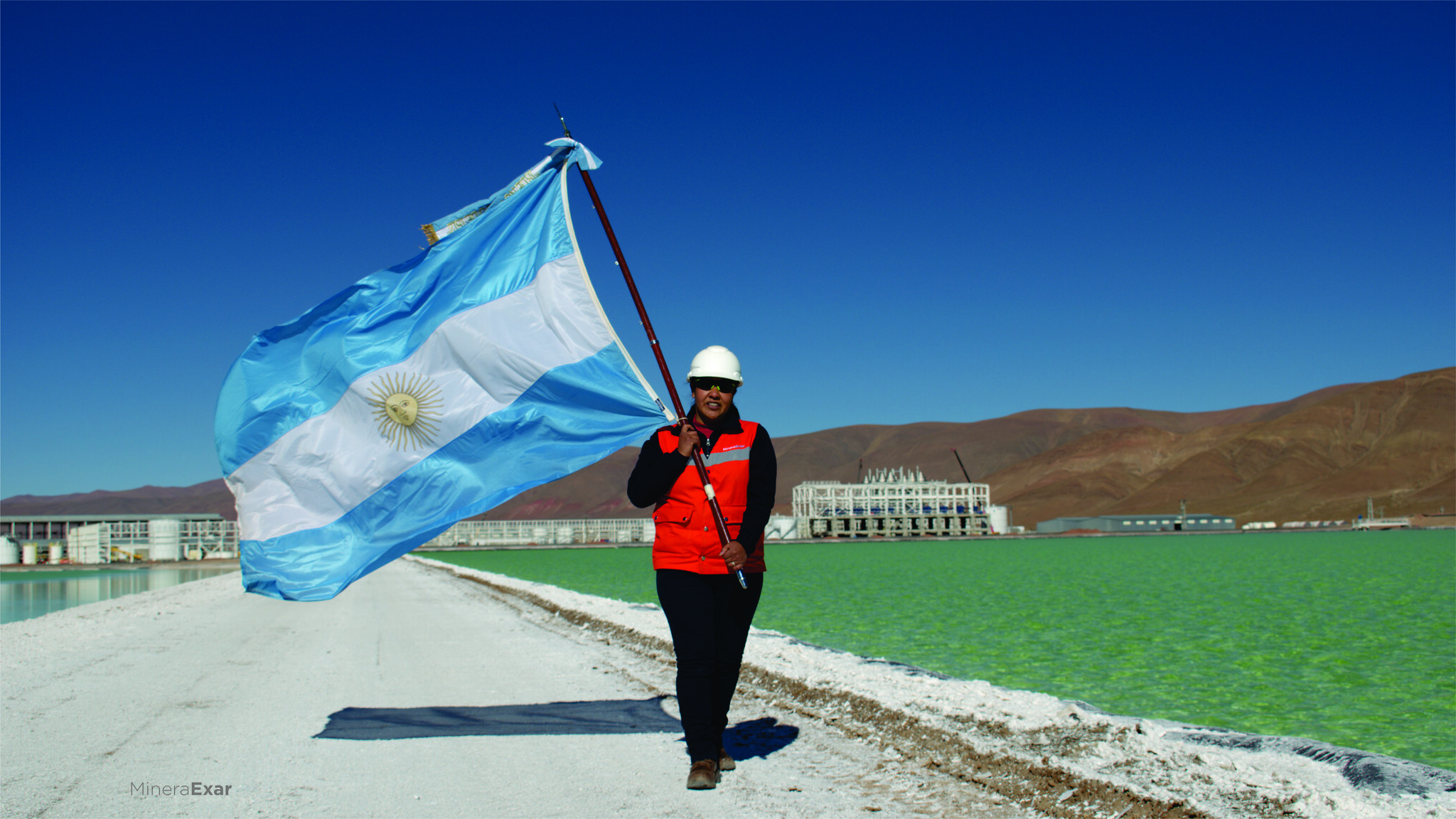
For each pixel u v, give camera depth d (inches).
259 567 325.7
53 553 5147.6
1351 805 216.7
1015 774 263.1
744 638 275.9
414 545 324.5
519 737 329.1
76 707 393.4
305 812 239.9
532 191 343.0
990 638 837.8
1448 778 236.4
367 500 329.1
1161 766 257.0
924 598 1409.9
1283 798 224.2
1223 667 647.8
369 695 423.2
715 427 270.4
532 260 337.1
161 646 639.1
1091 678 592.7
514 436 328.5
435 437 330.0
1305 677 600.7
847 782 264.7
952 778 266.8
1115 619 1024.9
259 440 332.5
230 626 796.6
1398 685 563.2
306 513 331.0
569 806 242.4
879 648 753.0
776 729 342.6
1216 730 308.3
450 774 277.0
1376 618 1045.2
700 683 261.1
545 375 327.9
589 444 323.0
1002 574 2240.4
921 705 354.6
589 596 1114.7
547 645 630.5
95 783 269.0
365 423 332.2
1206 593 1504.7
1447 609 1160.2
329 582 321.1
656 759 294.7
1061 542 6643.7
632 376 325.4
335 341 335.9
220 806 245.3
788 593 1553.9
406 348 335.3
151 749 312.7
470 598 1192.2
